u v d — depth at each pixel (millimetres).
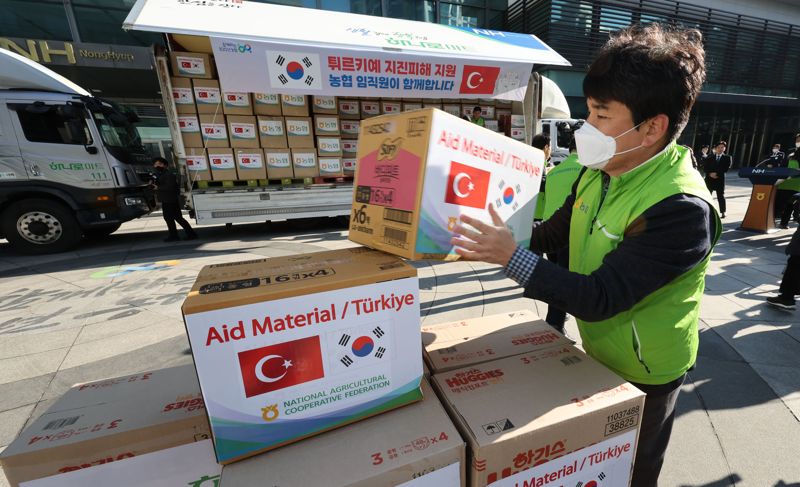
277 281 793
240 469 763
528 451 846
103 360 2508
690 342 1002
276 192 5840
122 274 4359
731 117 17453
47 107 5145
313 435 837
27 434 854
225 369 718
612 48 845
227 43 3654
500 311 3094
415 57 4359
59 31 8602
